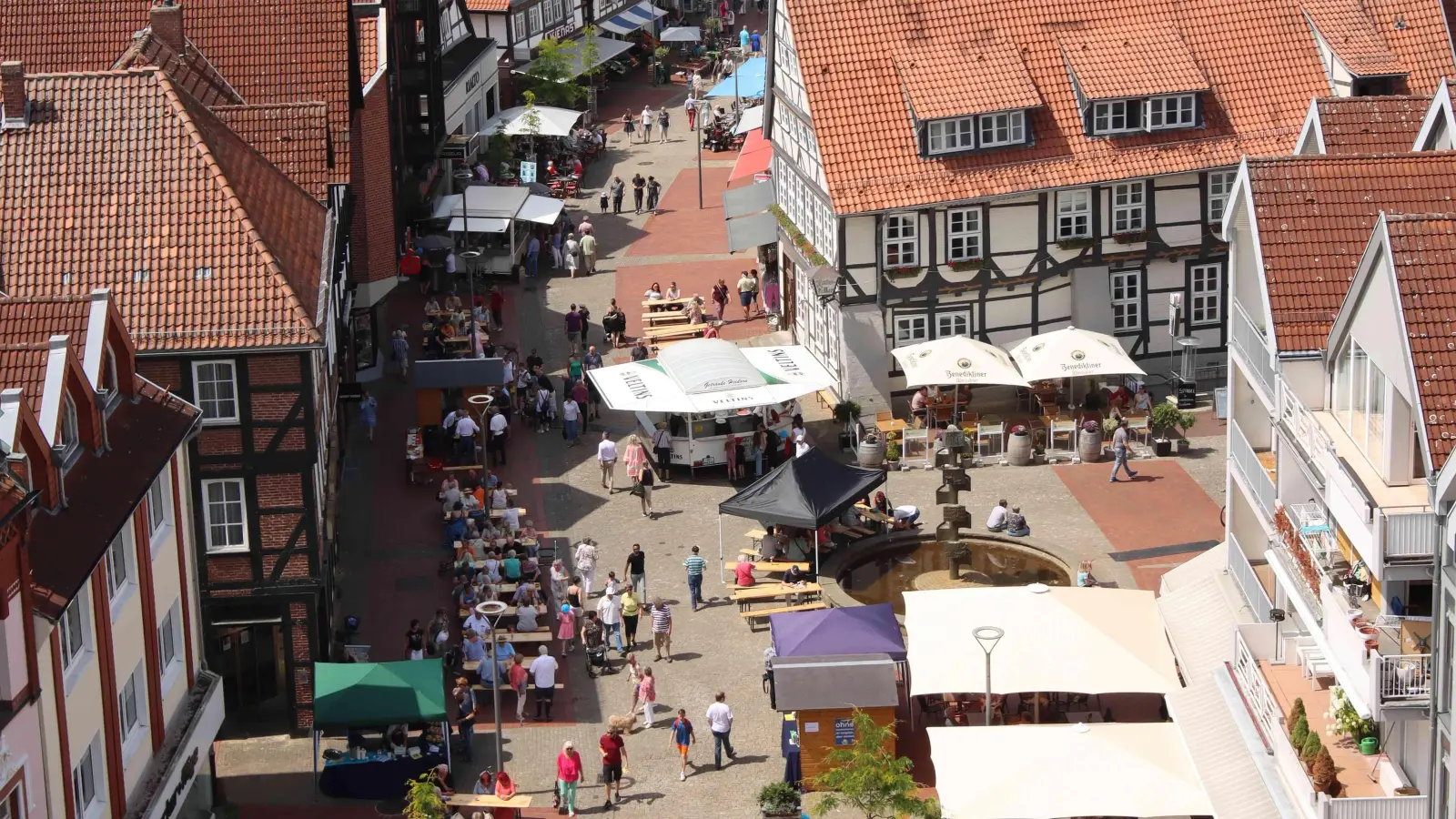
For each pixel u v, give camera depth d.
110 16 56.91
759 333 64.38
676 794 38.19
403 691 38.06
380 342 63.50
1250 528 39.09
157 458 32.59
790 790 36.97
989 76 55.06
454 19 81.31
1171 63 56.09
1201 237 56.91
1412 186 34.84
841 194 53.81
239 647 40.62
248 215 40.84
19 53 56.56
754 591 45.19
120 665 31.25
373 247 59.28
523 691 41.06
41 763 27.05
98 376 31.94
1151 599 39.62
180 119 41.53
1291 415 33.84
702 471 53.88
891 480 52.62
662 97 98.44
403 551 48.94
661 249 73.75
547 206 70.69
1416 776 29.19
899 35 55.69
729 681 42.44
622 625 44.22
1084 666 37.56
